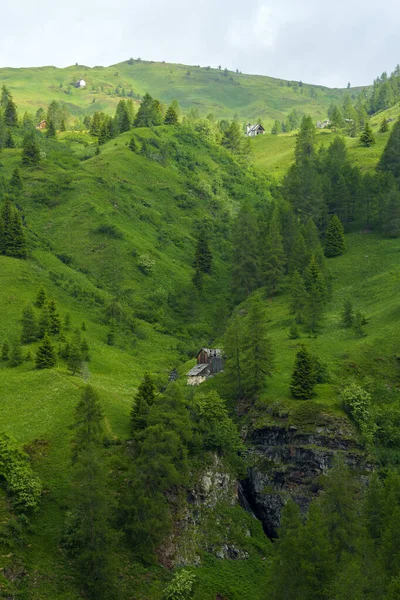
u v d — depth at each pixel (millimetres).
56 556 65625
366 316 126625
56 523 69312
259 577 76438
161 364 130625
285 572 59625
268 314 143125
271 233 156750
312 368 99188
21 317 128750
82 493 65375
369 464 88625
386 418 94938
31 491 70312
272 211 189000
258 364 103312
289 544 60594
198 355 123125
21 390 95562
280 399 98812
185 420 83438
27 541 66000
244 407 103938
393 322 118500
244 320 142750
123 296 158250
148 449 75938
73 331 129250
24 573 62375
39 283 147250
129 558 69562
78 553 66188
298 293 132250
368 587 54594
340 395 96875
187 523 77625
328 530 64688
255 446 96250
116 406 91875
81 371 107375
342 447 90062
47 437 81000
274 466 92250
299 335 123312
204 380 115562
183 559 73750
